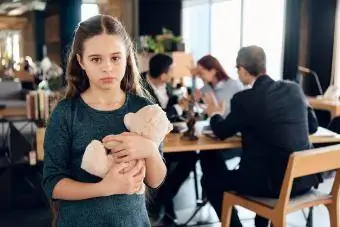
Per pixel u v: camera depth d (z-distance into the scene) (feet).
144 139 3.24
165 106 9.98
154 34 20.04
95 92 3.43
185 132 8.30
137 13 16.79
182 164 10.14
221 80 10.80
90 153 3.15
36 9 15.39
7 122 11.39
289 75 16.58
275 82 7.35
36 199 10.48
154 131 3.28
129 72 3.62
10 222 9.60
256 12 17.89
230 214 7.66
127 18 16.67
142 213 3.51
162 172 3.42
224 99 10.53
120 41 3.29
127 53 3.51
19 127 11.00
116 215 3.34
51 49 15.78
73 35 3.46
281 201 6.60
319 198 7.05
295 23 16.46
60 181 3.26
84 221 3.31
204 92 10.55
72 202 3.36
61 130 3.34
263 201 7.06
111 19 3.37
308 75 16.80
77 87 3.51
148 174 3.37
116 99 3.49
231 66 19.22
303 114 7.32
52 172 3.31
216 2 20.49
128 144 3.16
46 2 15.48
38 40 15.56
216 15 20.58
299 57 16.62
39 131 9.05
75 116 3.37
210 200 8.34
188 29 20.70
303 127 7.29
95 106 3.43
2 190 10.24
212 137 8.27
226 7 19.75
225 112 10.09
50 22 15.74
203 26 20.93
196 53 21.42
